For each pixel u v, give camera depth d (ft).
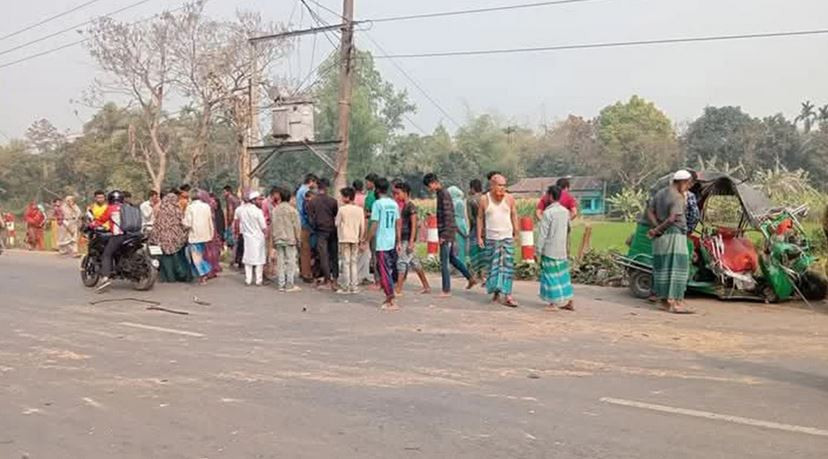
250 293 45.34
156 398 22.04
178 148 169.78
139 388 23.17
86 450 17.74
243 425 19.45
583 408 20.79
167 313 38.24
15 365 26.32
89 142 198.08
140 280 46.68
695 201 40.22
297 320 35.78
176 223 49.65
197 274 49.93
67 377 24.58
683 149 267.59
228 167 168.04
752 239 43.04
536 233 39.88
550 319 35.32
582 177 275.80
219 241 58.29
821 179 240.32
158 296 44.47
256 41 81.41
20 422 19.86
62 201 82.94
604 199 256.11
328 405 21.21
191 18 132.36
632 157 257.34
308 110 72.54
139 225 47.42
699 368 25.52
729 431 18.76
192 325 34.60
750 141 251.80
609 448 17.56
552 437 18.34
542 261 38.27
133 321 35.83
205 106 130.00
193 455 17.31
